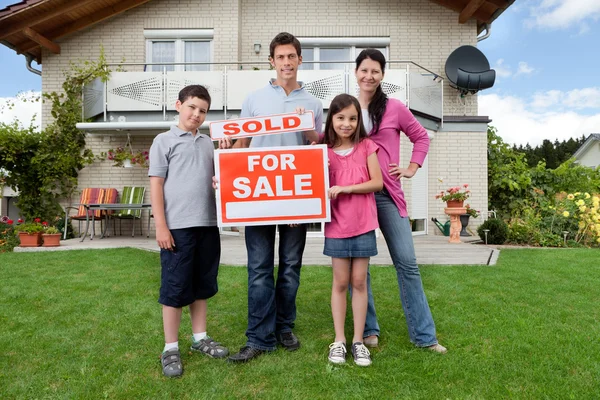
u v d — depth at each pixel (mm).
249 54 9500
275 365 2342
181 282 2350
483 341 2660
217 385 2113
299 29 9492
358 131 2486
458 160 9289
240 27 9492
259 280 2514
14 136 8500
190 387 2104
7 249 7129
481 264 4953
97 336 2766
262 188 2488
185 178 2414
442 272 4500
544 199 9648
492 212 9656
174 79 8352
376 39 9547
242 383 2146
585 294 3680
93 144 9117
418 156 2730
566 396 1975
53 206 8961
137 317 3121
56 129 8953
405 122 2725
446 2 9375
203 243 2498
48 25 8969
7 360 2398
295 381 2156
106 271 4637
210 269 2535
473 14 9391
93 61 8977
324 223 2512
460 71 9031
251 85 8281
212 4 9312
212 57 9500
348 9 9508
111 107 8375
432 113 8945
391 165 2609
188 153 2445
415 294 2605
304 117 2531
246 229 2588
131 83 8383
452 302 3451
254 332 2508
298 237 2656
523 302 3471
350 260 2514
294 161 2488
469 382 2135
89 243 7207
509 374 2203
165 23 9312
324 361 2404
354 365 2344
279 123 2543
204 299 2578
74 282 4125
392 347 2598
